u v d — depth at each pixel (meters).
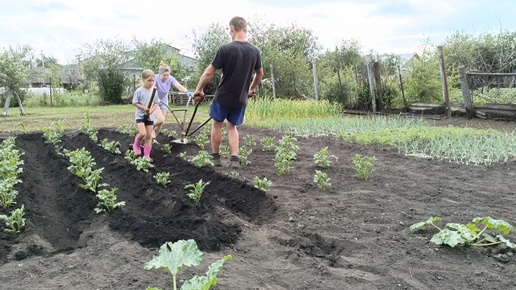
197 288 2.45
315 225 4.29
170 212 4.92
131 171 6.68
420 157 7.59
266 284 3.11
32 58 24.36
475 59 21.06
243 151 7.29
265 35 26.31
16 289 3.05
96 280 3.15
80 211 4.96
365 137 9.47
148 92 7.48
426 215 4.50
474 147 7.75
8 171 5.77
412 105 15.48
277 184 5.83
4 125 14.02
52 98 27.55
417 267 3.37
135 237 3.94
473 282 3.14
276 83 20.56
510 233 3.98
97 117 17.30
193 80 26.95
